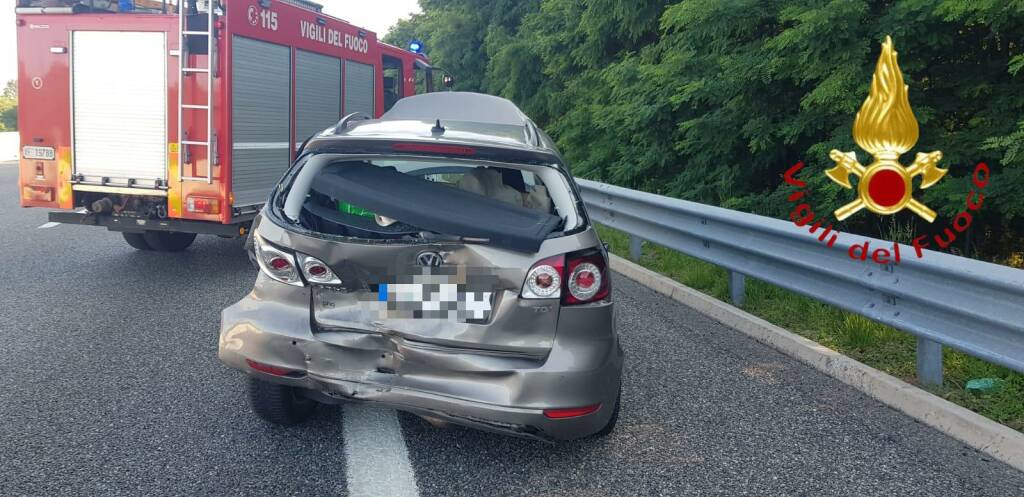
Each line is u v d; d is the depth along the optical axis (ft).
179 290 23.91
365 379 11.39
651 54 43.45
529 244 11.12
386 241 11.25
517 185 13.96
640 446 13.01
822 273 18.06
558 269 11.19
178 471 11.48
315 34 31.53
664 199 25.58
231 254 30.68
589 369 11.22
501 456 12.46
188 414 13.76
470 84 89.92
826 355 17.11
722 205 34.91
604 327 11.55
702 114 37.37
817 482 11.80
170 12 26.84
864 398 15.51
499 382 11.09
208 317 20.63
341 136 12.14
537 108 66.64
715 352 18.52
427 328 11.29
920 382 15.48
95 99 26.40
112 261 28.63
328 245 11.38
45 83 26.63
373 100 38.09
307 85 31.04
